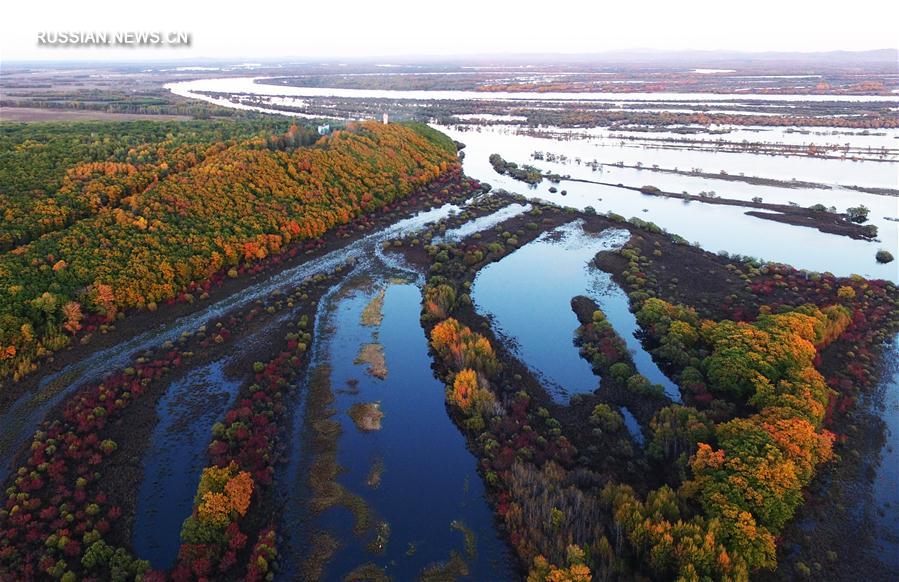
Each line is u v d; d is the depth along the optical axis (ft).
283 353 296.30
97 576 182.91
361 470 227.61
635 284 375.66
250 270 382.42
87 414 246.68
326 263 408.26
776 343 269.44
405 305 357.82
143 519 204.95
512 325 337.72
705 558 170.50
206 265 363.76
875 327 320.09
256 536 197.77
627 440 239.50
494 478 217.15
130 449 234.58
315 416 257.14
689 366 280.72
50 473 216.74
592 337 315.37
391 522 204.64
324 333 323.16
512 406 259.39
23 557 186.09
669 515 189.26
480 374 276.00
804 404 229.86
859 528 199.52
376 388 278.26
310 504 211.41
